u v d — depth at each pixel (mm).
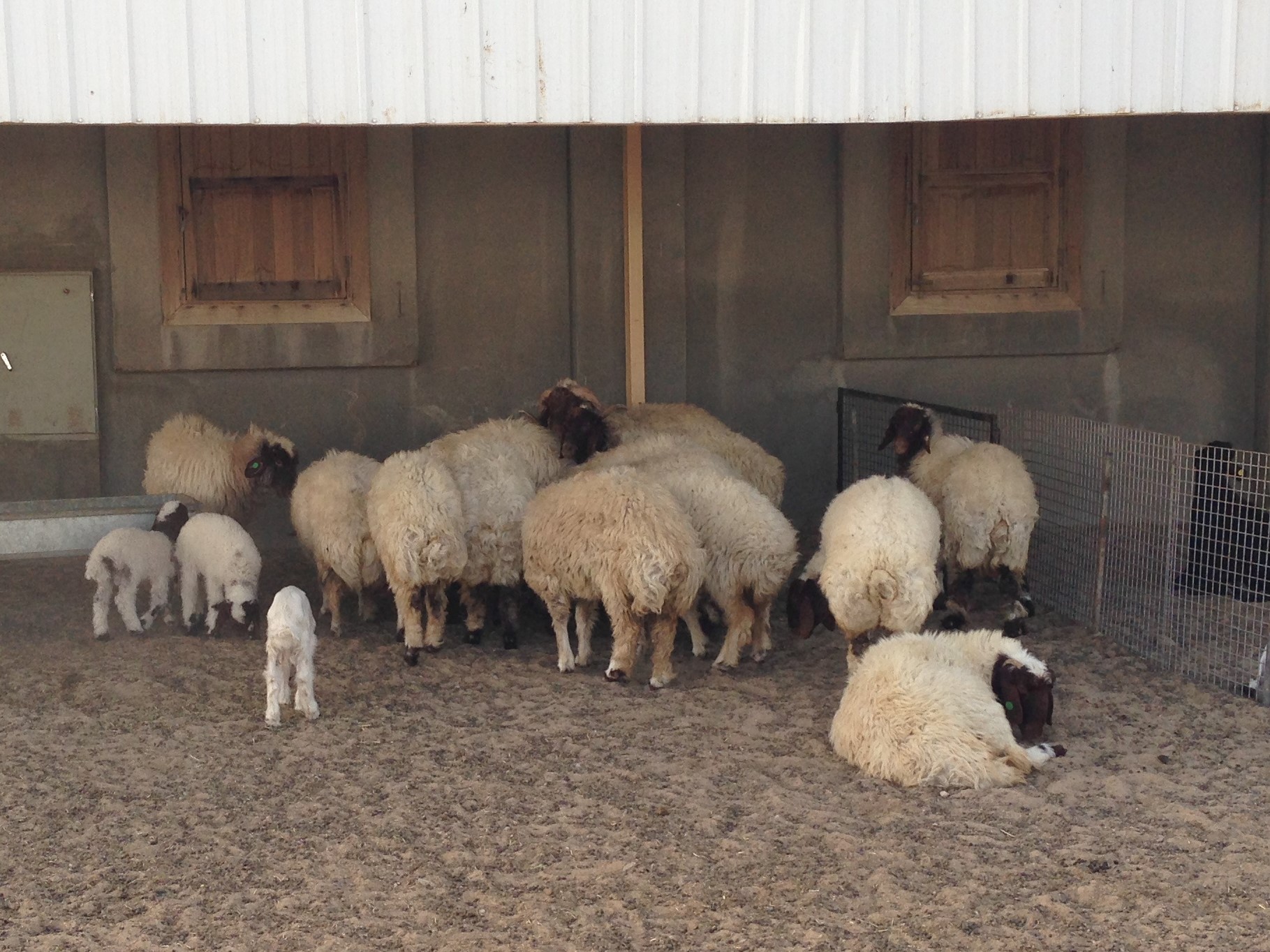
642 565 5973
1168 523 6730
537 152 8562
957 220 8750
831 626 6270
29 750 5758
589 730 5914
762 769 5609
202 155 8289
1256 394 8984
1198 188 8867
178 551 6812
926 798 5375
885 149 8641
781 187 8703
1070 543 7234
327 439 8531
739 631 6371
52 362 8320
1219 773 5523
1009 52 6277
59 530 6977
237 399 8438
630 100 6188
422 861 5070
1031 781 5477
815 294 8781
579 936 4711
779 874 4980
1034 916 4762
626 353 8656
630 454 6754
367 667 6523
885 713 5520
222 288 8398
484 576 6641
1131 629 6844
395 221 8414
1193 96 6320
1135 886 4887
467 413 8648
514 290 8617
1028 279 8828
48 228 8266
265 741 5836
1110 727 5891
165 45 5949
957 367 8844
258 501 7676
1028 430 7801
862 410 8648
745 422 8812
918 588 5922
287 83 6027
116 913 4828
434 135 8492
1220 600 7199
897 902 4836
